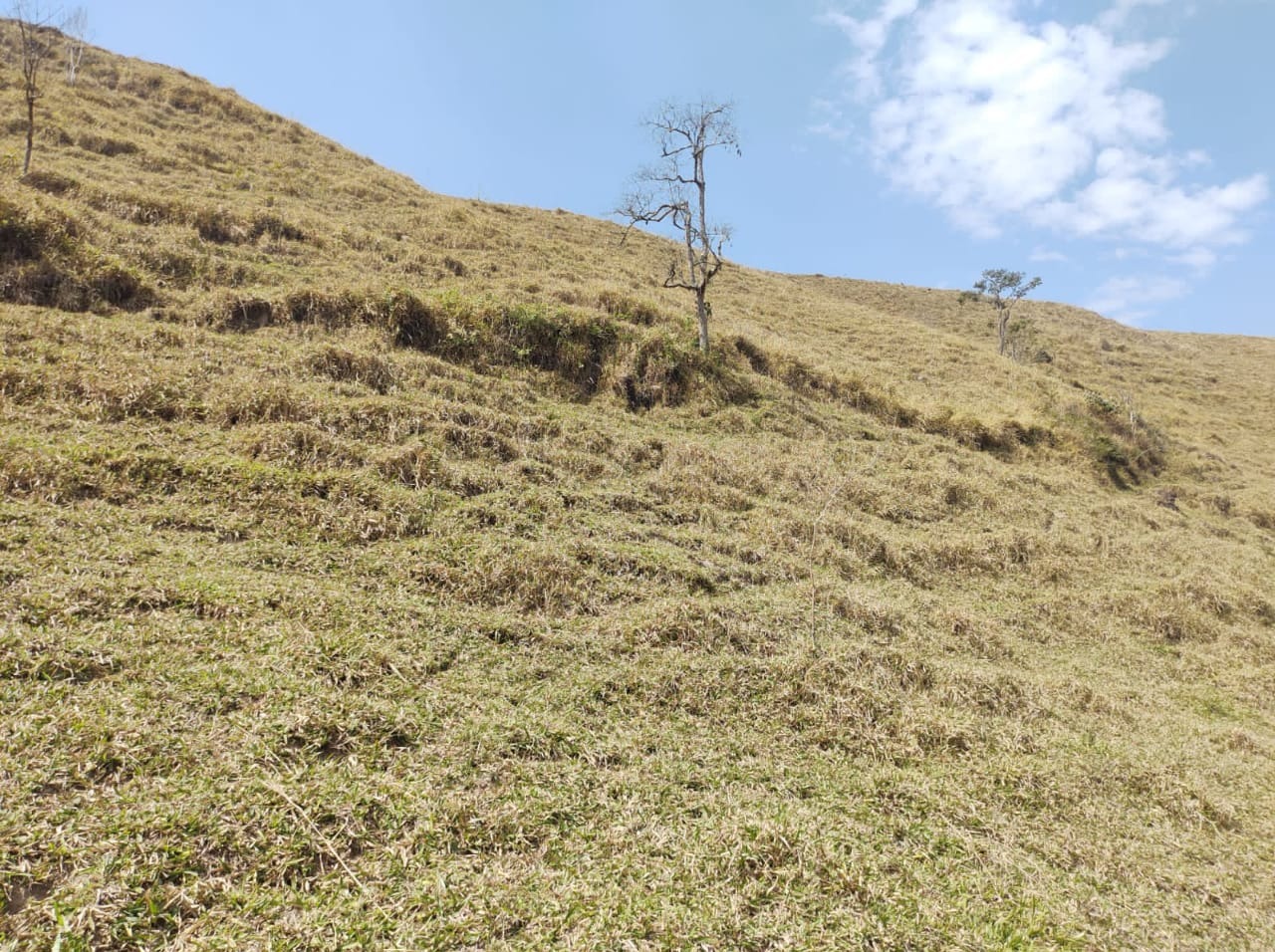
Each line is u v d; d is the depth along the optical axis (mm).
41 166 15430
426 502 7859
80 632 4629
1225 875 4707
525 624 6238
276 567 6230
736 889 3625
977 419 20062
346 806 3684
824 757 5324
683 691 5766
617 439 11828
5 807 3258
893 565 10633
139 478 6887
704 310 17250
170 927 2949
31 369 8062
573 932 3162
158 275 12352
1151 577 13055
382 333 12547
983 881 4086
